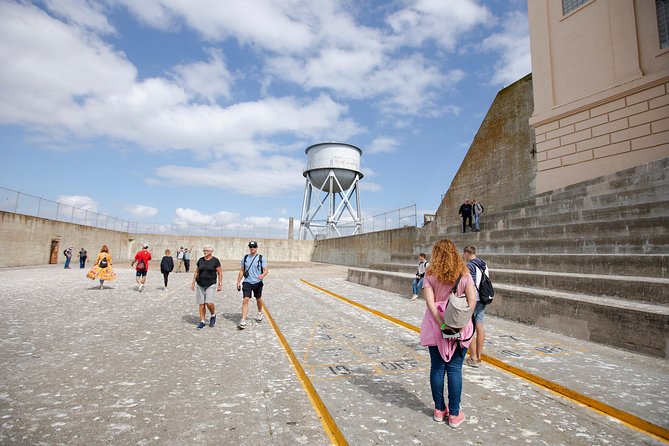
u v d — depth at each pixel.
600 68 14.62
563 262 9.90
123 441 3.23
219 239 48.94
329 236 47.41
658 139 12.69
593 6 14.99
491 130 23.69
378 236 30.98
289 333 7.19
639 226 9.73
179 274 26.36
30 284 16.38
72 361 5.59
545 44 16.81
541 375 4.54
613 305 6.09
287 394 4.38
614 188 12.55
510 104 22.45
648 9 13.32
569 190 14.67
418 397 4.07
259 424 3.58
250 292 8.20
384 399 4.00
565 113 15.65
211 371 5.20
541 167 16.67
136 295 13.73
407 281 12.77
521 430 3.30
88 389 4.49
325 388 4.32
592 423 3.45
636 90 13.33
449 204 26.77
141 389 4.50
